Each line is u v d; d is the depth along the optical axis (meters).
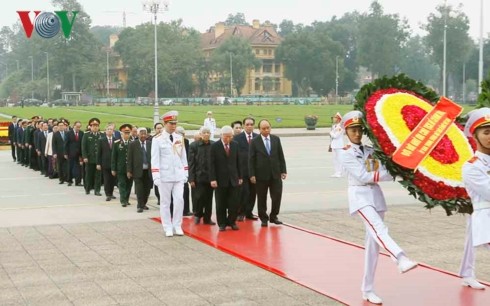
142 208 15.81
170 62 122.38
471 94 120.38
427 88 8.50
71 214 15.50
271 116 67.44
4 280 9.62
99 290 9.05
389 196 17.84
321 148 35.09
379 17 124.44
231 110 82.25
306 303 8.37
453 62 112.38
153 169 12.80
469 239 8.81
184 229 13.46
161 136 12.86
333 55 130.75
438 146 8.00
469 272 8.95
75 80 131.50
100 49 136.50
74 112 80.88
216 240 12.34
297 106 100.56
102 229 13.53
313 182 21.39
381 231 8.05
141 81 124.50
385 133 7.92
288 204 16.75
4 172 26.09
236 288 9.10
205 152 13.77
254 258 10.84
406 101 8.24
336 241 12.11
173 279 9.61
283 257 10.91
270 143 13.57
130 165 15.76
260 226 13.72
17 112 83.00
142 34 126.50
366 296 8.42
